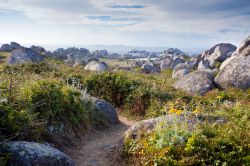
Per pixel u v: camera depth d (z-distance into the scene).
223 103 16.70
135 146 9.09
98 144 11.18
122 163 9.03
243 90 21.44
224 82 22.73
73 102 12.13
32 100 10.11
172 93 18.64
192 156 7.48
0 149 6.93
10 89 9.20
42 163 6.83
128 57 143.88
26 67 21.92
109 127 13.94
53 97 11.07
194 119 9.56
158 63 59.94
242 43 32.34
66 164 7.22
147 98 17.50
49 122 10.15
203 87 22.48
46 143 8.98
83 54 124.06
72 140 10.55
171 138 8.22
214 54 42.03
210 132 8.34
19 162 6.74
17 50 35.38
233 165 7.18
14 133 7.60
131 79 20.28
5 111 8.11
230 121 9.93
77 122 11.52
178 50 147.00
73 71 23.89
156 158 7.74
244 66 22.61
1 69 20.17
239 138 7.99
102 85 19.44
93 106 13.80
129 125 15.15
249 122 10.32
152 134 8.91
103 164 9.30
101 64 35.59
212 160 7.36
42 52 81.00
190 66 41.62
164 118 9.54
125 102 18.23
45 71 22.12
